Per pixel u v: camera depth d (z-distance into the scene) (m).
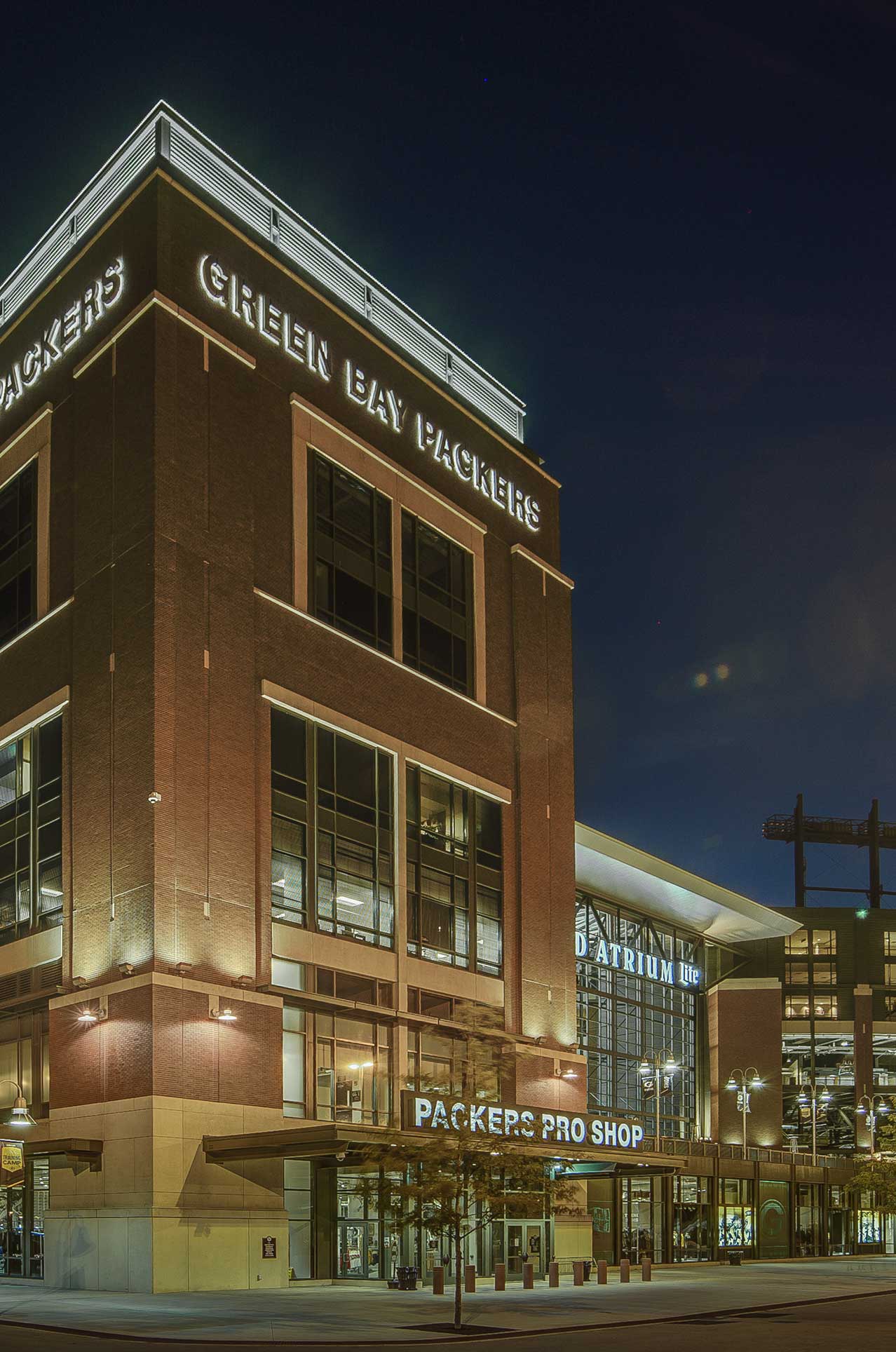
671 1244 66.69
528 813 59.56
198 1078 40.56
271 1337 26.52
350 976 48.16
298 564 49.56
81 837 44.31
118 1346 25.06
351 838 49.75
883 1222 86.88
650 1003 88.81
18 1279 43.38
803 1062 108.75
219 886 43.19
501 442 63.78
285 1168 43.69
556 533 66.62
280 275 52.03
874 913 108.75
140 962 40.81
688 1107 91.69
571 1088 57.88
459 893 54.97
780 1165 75.69
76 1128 41.41
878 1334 30.48
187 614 44.28
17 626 50.50
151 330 45.91
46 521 49.81
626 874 80.38
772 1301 40.72
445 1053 51.81
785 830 119.12
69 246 53.94
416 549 56.53
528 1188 36.72
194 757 43.38
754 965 100.69
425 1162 33.50
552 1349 26.33
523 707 60.75
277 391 50.53
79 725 45.47
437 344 61.91
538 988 57.88
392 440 56.41
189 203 48.59
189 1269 38.59
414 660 55.22
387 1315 32.56
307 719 48.78
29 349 53.12
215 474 46.66
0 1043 47.06
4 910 48.53
